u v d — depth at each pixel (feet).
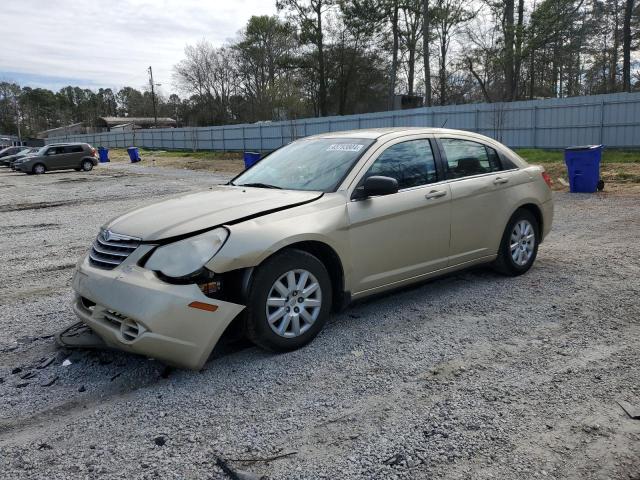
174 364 11.55
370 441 9.35
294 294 12.87
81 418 10.44
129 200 51.62
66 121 432.25
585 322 14.55
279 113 187.52
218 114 252.01
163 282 11.28
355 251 13.93
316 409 10.49
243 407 10.66
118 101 448.24
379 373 11.91
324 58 175.22
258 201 13.43
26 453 9.32
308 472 8.56
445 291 17.54
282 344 12.73
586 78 152.87
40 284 21.06
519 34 107.45
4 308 17.88
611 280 18.30
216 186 16.70
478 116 89.71
